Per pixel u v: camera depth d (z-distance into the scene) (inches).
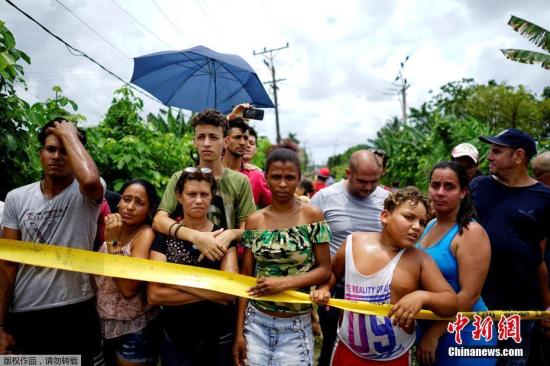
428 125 587.8
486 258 85.4
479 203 112.2
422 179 463.8
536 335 117.0
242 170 141.0
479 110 907.4
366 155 117.4
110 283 92.7
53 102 151.5
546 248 117.3
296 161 90.6
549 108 844.0
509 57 180.2
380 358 84.6
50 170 84.3
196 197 89.9
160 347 95.6
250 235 92.7
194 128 107.8
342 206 123.0
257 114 149.6
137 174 185.8
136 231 98.6
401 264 82.6
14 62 101.4
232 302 96.6
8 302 87.0
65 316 87.8
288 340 90.6
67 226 87.4
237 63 173.6
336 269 94.5
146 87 184.7
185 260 90.6
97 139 182.9
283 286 86.2
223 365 92.1
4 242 84.4
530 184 108.3
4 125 113.1
